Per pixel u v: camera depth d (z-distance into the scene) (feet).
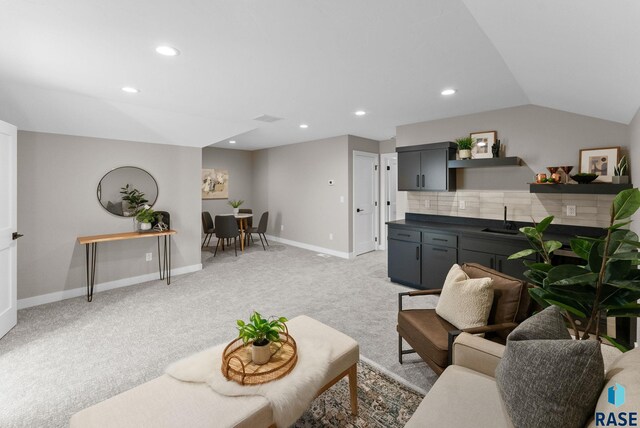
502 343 6.20
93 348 8.52
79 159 12.60
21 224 11.39
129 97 10.41
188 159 15.74
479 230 11.84
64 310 11.10
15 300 9.80
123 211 13.75
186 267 15.83
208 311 11.02
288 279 14.74
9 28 5.92
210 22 5.76
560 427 3.35
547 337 4.04
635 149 8.46
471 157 12.79
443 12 5.45
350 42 6.57
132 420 4.11
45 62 7.53
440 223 13.79
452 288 6.79
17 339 8.99
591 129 10.36
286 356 5.41
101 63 7.61
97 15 5.49
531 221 11.66
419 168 13.73
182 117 12.97
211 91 9.84
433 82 9.12
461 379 4.87
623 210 4.26
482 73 8.38
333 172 19.56
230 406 4.37
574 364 3.35
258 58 7.37
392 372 7.34
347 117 13.56
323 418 5.90
